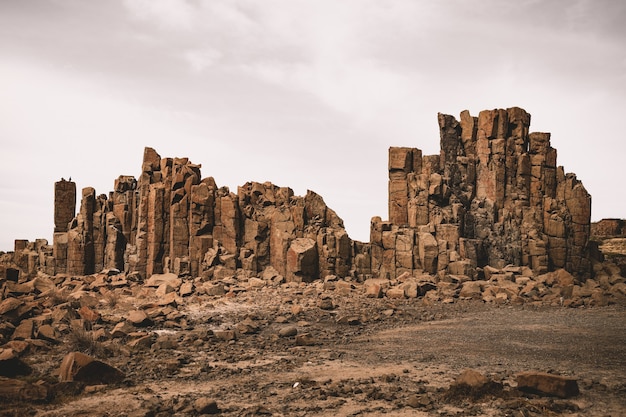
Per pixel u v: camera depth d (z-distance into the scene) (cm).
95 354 2209
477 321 3105
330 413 1438
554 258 4578
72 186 5234
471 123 4956
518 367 1978
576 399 1515
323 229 4744
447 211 4672
